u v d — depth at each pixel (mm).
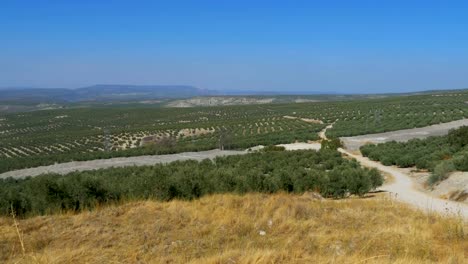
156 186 15773
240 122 124312
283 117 130125
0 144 112875
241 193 17625
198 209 12680
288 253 8469
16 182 39875
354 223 11898
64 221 11711
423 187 27906
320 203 15070
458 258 8281
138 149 76500
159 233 10523
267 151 54750
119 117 185625
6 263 8375
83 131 139250
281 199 14172
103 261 8523
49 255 8727
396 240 9570
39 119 192500
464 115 88062
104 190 14875
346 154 53531
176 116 173000
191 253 8969
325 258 8117
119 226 11227
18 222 11508
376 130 74938
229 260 7863
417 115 95938
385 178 33438
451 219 12047
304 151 51781
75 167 52750
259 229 11000
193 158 56125
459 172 26328
